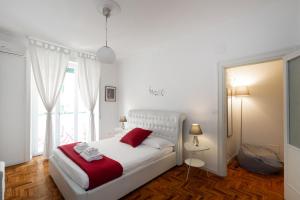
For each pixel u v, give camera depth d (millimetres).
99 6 2141
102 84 4559
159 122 3471
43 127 3834
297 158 1872
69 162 2203
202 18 2508
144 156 2521
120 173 2105
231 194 2254
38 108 3752
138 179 2336
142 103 4199
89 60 4207
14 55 3094
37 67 3312
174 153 3096
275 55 2152
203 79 2969
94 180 1837
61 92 4027
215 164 2836
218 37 2752
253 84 3627
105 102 4633
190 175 2795
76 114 4246
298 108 1915
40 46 3389
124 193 2145
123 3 2100
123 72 4750
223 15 2428
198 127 2732
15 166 3104
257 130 3615
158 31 2945
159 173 2729
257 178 2695
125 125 4516
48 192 2277
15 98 3131
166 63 3605
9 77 3047
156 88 3840
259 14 2305
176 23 2656
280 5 2117
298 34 1986
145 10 2264
